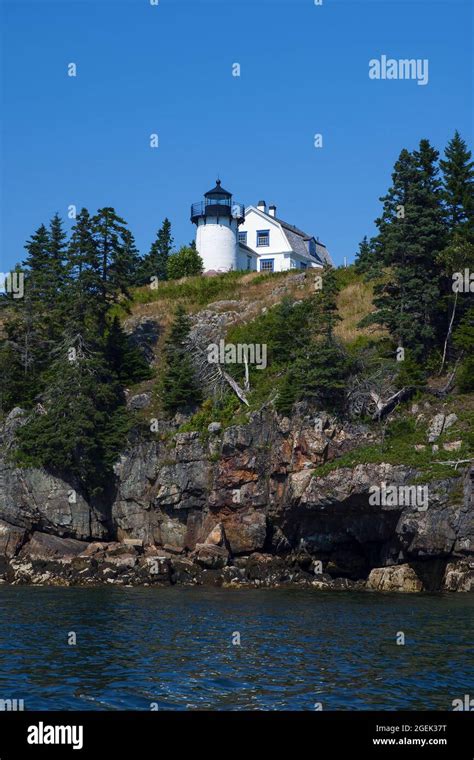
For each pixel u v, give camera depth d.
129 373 66.31
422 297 59.09
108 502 57.66
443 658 28.00
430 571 48.97
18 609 38.12
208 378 62.25
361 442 52.75
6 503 55.91
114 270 67.50
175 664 26.95
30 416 59.31
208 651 28.97
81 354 61.59
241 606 40.28
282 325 64.00
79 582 49.72
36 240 84.94
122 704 22.80
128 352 67.06
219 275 87.25
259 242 98.69
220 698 23.33
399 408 54.72
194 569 51.84
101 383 61.25
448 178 68.50
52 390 59.56
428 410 53.94
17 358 64.56
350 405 53.97
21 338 66.50
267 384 59.09
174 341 65.94
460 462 48.06
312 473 51.44
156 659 27.64
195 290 83.19
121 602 41.19
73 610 38.03
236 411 57.53
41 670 26.02
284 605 40.88
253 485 53.97
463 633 32.72
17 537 55.50
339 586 50.09
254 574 51.84
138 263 97.94
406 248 59.94
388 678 25.34
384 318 59.22
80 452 56.78
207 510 55.25
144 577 50.22
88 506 56.62
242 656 28.19
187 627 33.78
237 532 53.75
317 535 52.91
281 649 29.36
